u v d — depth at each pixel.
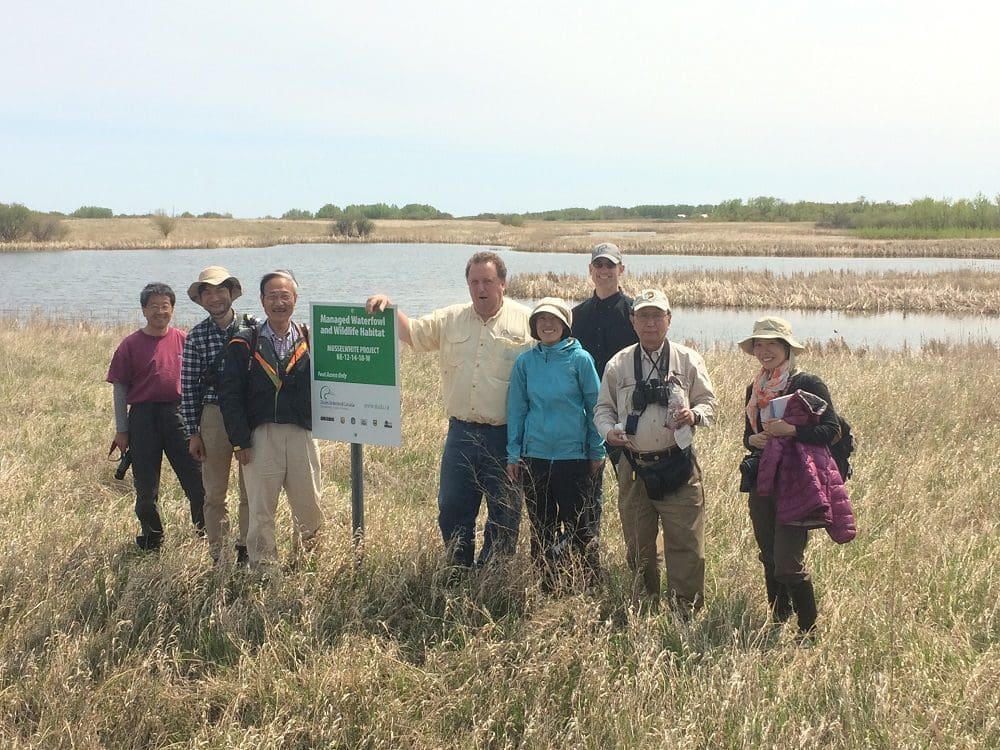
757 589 5.06
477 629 4.38
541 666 3.93
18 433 8.69
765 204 160.62
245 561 5.64
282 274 5.32
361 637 4.33
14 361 13.50
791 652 4.27
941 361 14.12
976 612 4.77
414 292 38.81
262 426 5.27
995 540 5.70
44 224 85.25
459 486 5.39
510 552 5.22
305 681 3.94
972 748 3.45
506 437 5.40
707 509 6.24
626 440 4.74
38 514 5.94
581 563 4.96
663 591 5.11
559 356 5.08
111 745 3.60
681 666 4.07
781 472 4.52
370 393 5.09
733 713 3.68
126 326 20.70
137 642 4.30
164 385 6.06
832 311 31.17
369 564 5.21
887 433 8.70
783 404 4.55
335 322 5.14
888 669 4.13
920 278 37.69
